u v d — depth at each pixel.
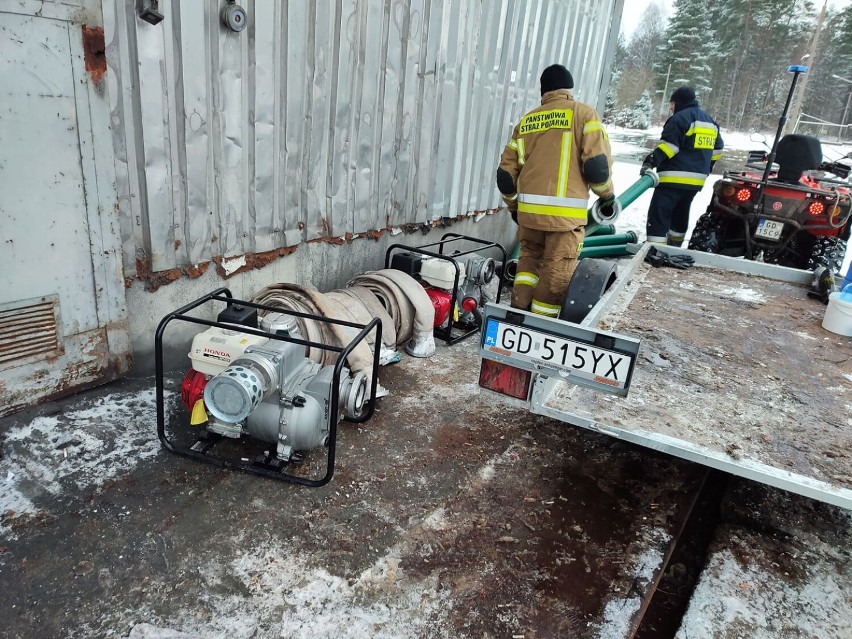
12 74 2.28
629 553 2.35
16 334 2.58
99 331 2.89
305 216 3.91
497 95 5.77
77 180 2.58
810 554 2.42
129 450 2.65
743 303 3.82
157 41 2.74
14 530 2.15
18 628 1.79
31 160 2.41
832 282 3.88
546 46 6.33
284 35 3.36
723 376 2.76
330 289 4.35
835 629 2.04
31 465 2.47
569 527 2.47
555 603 2.08
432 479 2.71
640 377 2.69
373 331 3.48
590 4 6.92
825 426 2.37
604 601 2.11
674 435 2.23
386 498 2.54
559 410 2.37
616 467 2.93
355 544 2.26
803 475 2.03
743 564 2.33
